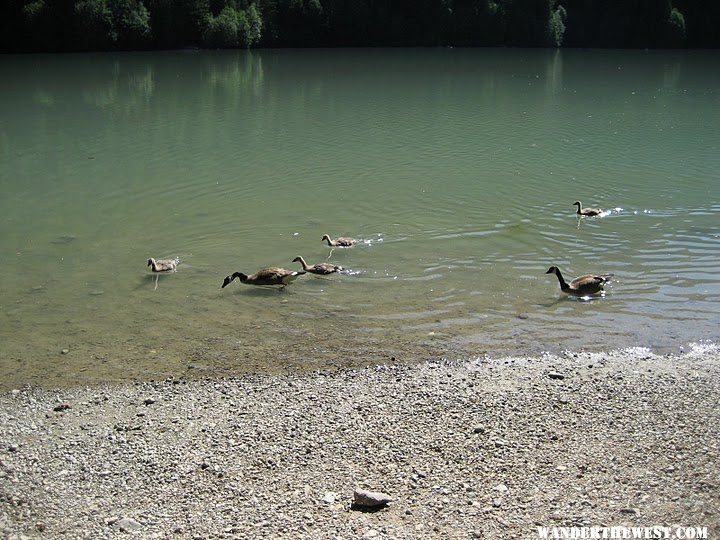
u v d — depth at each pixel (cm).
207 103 5234
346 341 1919
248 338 1941
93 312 2089
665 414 1546
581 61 8175
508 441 1458
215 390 1691
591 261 2433
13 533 1222
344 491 1314
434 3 9412
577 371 1753
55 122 4588
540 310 2080
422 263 2423
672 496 1263
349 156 3847
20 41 7975
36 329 1984
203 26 8638
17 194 3198
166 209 3011
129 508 1284
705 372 1736
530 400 1620
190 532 1211
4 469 1397
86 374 1764
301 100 5381
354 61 7769
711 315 2038
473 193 3212
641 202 3095
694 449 1406
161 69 6962
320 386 1700
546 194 3209
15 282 2284
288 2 8962
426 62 7781
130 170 3572
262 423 1545
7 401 1647
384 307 2109
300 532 1200
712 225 2789
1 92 5588
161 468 1397
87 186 3319
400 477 1351
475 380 1716
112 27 8181
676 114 5016
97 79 6288
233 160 3753
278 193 3219
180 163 3700
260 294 2200
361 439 1478
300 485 1334
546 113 5006
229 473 1376
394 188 3291
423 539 1176
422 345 1894
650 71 7369
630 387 1672
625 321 2011
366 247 2573
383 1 9431
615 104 5391
